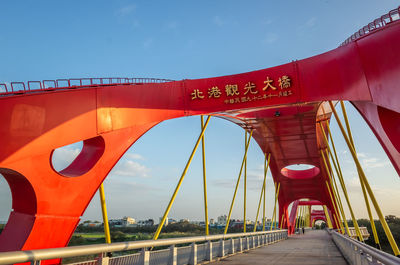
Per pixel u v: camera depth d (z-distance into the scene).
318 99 22.94
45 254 4.41
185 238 10.96
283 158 53.19
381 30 17.50
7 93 15.39
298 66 23.91
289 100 23.61
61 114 16.55
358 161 22.89
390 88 16.73
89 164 18.20
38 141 15.21
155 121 21.70
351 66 20.67
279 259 15.40
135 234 63.03
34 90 16.34
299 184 62.72
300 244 31.17
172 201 22.94
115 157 18.86
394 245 19.08
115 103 19.59
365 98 19.44
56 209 15.41
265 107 24.47
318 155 50.88
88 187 17.09
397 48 16.09
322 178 59.47
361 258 9.41
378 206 20.41
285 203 69.19
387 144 19.91
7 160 13.91
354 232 54.41
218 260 14.66
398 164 19.41
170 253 9.97
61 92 16.83
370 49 18.75
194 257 11.97
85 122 17.66
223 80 24.69
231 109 24.39
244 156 38.88
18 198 15.36
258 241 26.95
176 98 23.70
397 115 18.83
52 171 15.49
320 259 15.61
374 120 20.78
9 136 14.25
